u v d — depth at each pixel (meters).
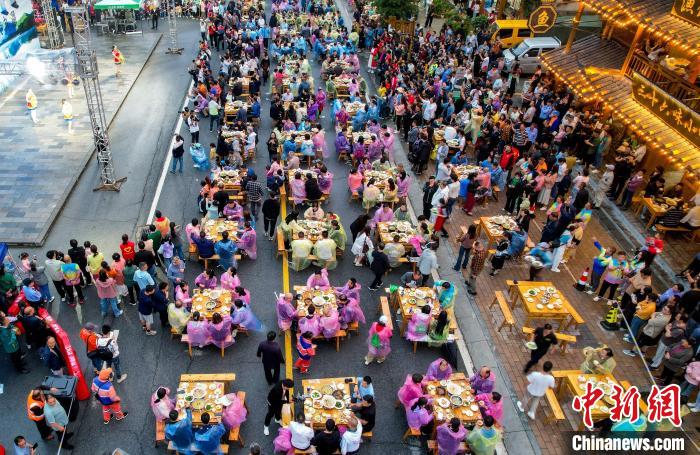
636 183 20.77
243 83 28.97
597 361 13.33
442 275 17.95
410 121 26.08
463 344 15.40
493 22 37.31
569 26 35.47
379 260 16.48
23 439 10.54
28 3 31.39
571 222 18.56
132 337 14.88
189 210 20.33
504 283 17.83
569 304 16.23
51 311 15.44
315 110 27.66
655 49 23.53
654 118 20.78
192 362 14.28
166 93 30.53
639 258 16.38
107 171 21.31
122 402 13.07
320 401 12.39
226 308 14.70
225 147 22.70
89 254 15.40
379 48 34.97
